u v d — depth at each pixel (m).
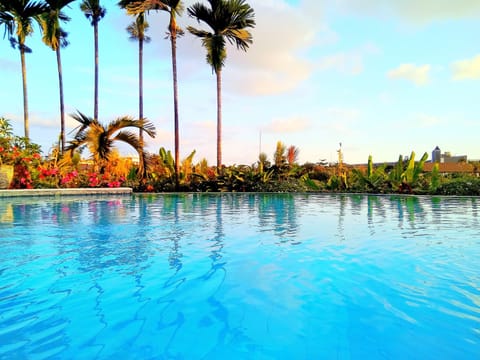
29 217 6.24
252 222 5.75
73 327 1.82
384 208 8.26
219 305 2.13
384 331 1.77
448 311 2.01
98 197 11.41
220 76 16.11
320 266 2.99
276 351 1.58
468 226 5.31
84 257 3.28
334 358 1.50
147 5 14.32
